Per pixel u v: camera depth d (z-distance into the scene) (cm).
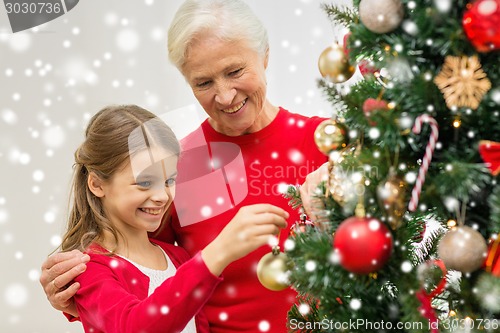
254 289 184
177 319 147
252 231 139
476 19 117
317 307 150
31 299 400
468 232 122
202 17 170
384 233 123
